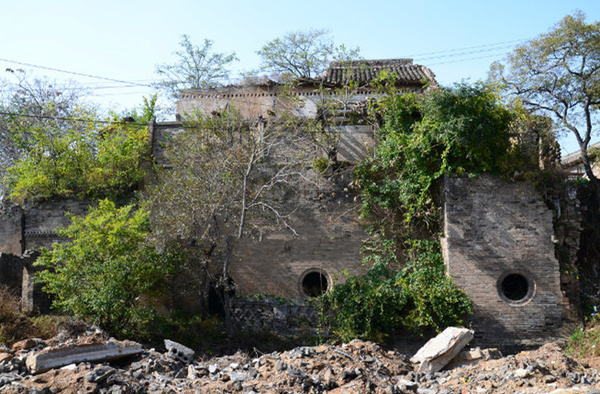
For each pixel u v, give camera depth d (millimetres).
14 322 17594
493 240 21000
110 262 19406
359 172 23094
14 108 33219
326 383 13023
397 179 22562
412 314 20594
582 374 13898
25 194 25016
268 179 23547
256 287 23422
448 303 20516
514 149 21422
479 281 20859
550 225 20984
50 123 30562
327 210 23453
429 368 15945
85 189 24641
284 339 21281
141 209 21359
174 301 23109
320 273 23172
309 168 23828
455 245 21047
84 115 27469
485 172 21281
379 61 32031
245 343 20609
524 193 21125
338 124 25125
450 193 21234
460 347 16594
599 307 20938
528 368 13633
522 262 20891
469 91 21375
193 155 22594
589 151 24047
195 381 13812
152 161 25094
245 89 29906
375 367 14664
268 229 23516
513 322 20609
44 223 24688
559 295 20703
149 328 20812
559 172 21688
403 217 22797
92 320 18859
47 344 15719
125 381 12711
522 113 21875
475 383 13883
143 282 20500
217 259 23578
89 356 14617
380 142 23578
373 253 23000
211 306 24062
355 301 20828
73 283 19141
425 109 21906
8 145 33188
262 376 13539
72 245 20641
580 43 22266
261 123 23828
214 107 29984
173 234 21641
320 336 21062
